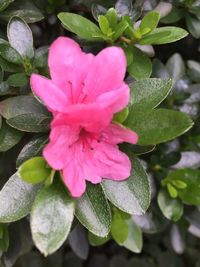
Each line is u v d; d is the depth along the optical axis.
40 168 0.12
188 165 0.18
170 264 0.24
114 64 0.12
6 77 0.15
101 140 0.12
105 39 0.15
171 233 0.21
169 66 0.19
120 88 0.12
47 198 0.12
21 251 0.19
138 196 0.13
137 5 0.17
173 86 0.18
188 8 0.18
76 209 0.13
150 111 0.12
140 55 0.15
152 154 0.18
